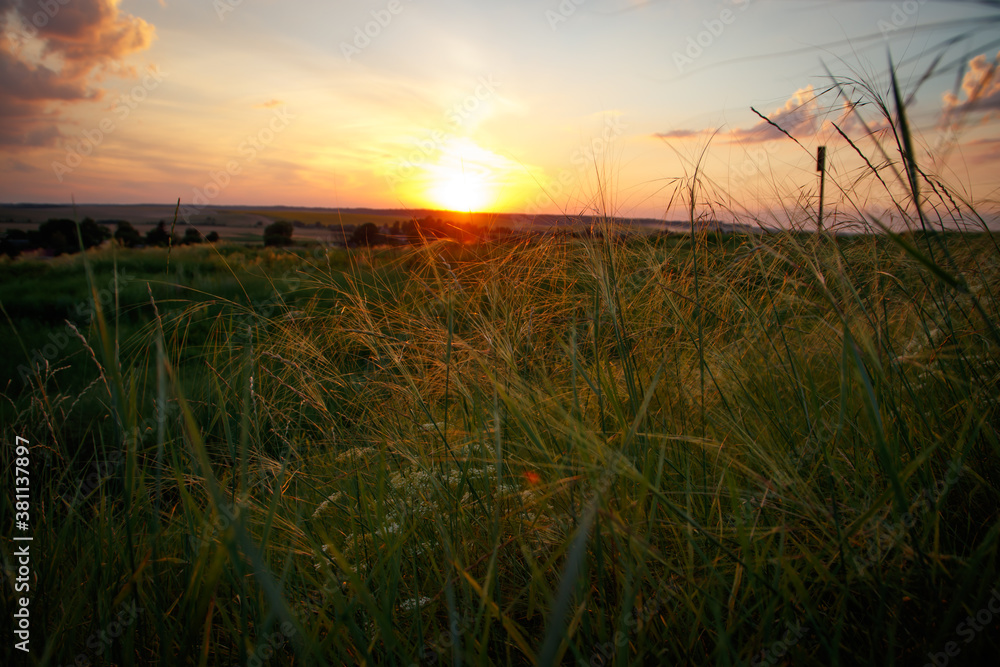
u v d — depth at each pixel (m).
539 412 1.99
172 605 1.59
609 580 1.59
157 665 1.47
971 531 1.58
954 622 1.28
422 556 1.88
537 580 1.49
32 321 6.18
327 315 3.41
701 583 1.52
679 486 1.83
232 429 2.49
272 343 3.08
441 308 3.13
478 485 2.02
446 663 1.46
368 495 2.08
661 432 1.89
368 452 2.38
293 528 1.88
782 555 1.41
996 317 1.75
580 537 1.04
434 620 1.58
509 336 2.64
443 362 2.80
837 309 1.55
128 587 1.35
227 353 3.02
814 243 2.14
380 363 2.67
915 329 2.02
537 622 1.69
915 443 1.71
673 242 2.85
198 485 2.03
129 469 1.42
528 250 3.33
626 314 2.49
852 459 1.80
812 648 1.39
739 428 1.84
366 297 3.41
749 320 2.25
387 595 1.51
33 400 2.28
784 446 1.86
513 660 1.53
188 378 2.84
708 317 2.57
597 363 1.91
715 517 1.75
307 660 1.38
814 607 1.42
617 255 2.80
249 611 1.60
